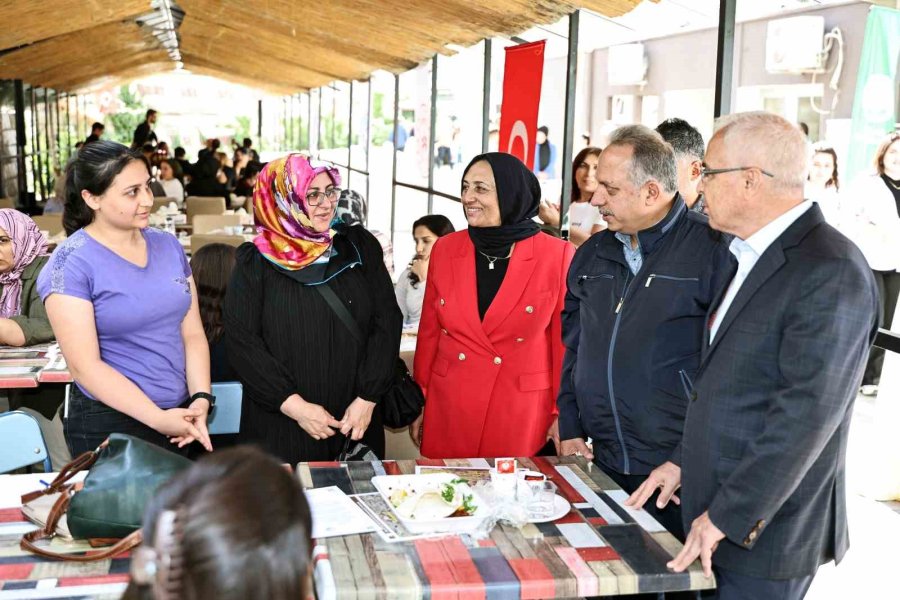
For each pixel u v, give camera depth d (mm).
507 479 2084
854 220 3918
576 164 4875
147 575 792
